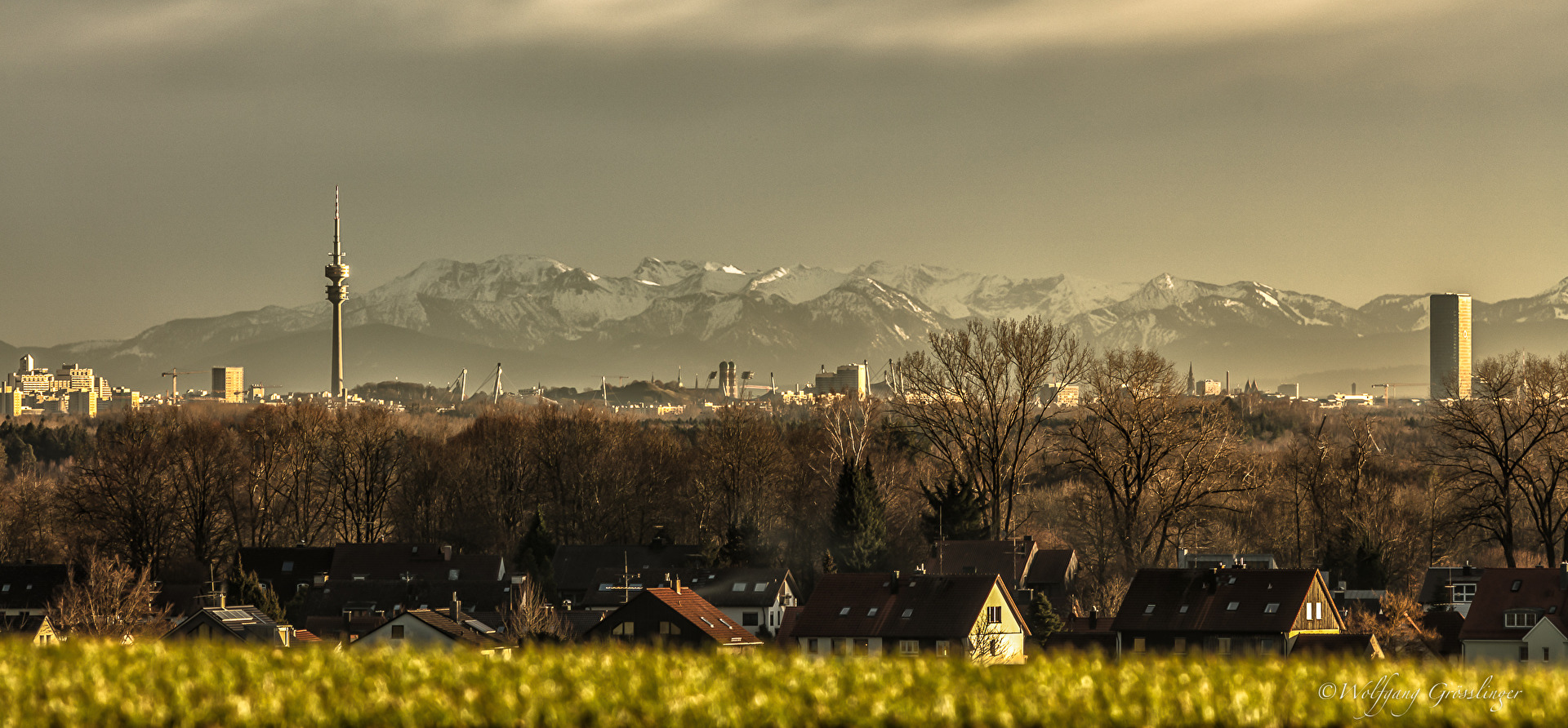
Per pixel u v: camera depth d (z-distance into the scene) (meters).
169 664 162.62
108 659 164.25
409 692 152.12
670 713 144.62
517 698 149.88
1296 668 168.38
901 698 151.12
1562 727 144.00
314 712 144.50
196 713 143.12
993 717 144.50
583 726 144.00
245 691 152.00
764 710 145.88
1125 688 155.38
